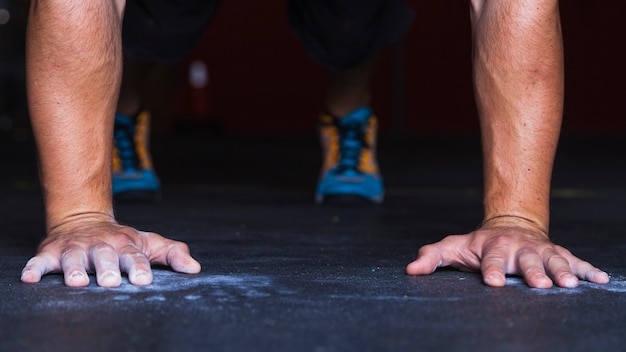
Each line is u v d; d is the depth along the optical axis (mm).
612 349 1009
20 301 1252
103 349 999
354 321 1133
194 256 1746
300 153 5906
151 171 2990
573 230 2279
